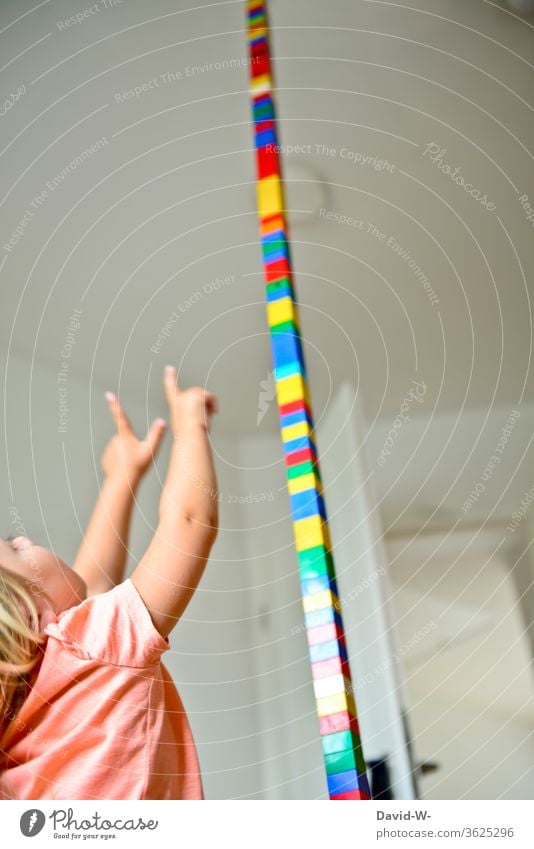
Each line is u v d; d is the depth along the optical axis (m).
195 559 0.74
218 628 1.90
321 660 0.72
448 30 1.25
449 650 2.25
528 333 1.82
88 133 1.37
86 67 1.29
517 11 1.22
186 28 1.24
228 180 1.45
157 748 0.68
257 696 1.89
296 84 1.31
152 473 1.83
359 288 1.70
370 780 1.35
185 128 1.37
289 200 1.49
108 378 1.82
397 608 2.24
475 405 2.10
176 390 0.87
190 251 1.58
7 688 0.67
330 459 1.59
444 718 2.22
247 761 1.80
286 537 2.04
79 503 1.69
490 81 1.31
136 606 0.70
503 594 2.25
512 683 2.23
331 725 0.71
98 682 0.68
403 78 1.31
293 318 0.85
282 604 1.99
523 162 1.44
